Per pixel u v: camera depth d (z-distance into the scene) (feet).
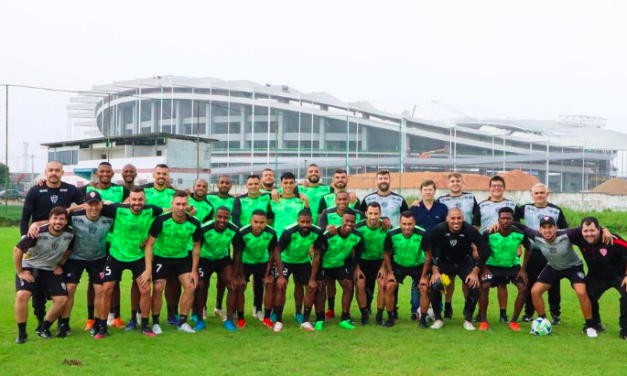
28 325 26.50
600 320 27.35
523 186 185.26
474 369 19.90
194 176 123.13
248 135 335.06
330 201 30.76
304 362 20.67
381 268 27.89
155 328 25.23
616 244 24.76
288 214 30.37
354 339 24.43
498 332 26.02
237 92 328.90
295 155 327.67
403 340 24.29
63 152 145.79
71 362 20.42
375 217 27.50
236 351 22.24
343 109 335.67
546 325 25.43
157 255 25.54
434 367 20.13
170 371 19.44
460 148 364.38
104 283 24.56
